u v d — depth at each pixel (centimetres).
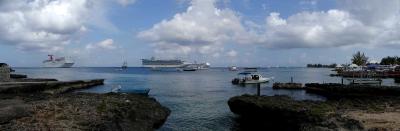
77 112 2897
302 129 2467
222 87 8544
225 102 5222
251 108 3450
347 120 2405
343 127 2294
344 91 5719
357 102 3422
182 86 9019
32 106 2966
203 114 4053
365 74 11038
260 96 3844
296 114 2798
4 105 2953
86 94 4484
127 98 3966
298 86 7550
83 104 3278
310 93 6681
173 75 17362
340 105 3191
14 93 5006
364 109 2955
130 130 2711
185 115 3988
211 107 4650
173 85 9462
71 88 7600
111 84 10056
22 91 5409
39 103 3231
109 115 2927
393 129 2192
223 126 3400
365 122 2411
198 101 5384
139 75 17375
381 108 3020
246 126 3400
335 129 2270
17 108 2667
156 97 6059
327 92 6212
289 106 3080
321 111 2795
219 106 4747
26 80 7300
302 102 3384
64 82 7188
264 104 3284
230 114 4028
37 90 5894
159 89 7931
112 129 2512
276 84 7781
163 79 13062
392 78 10412
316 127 2375
